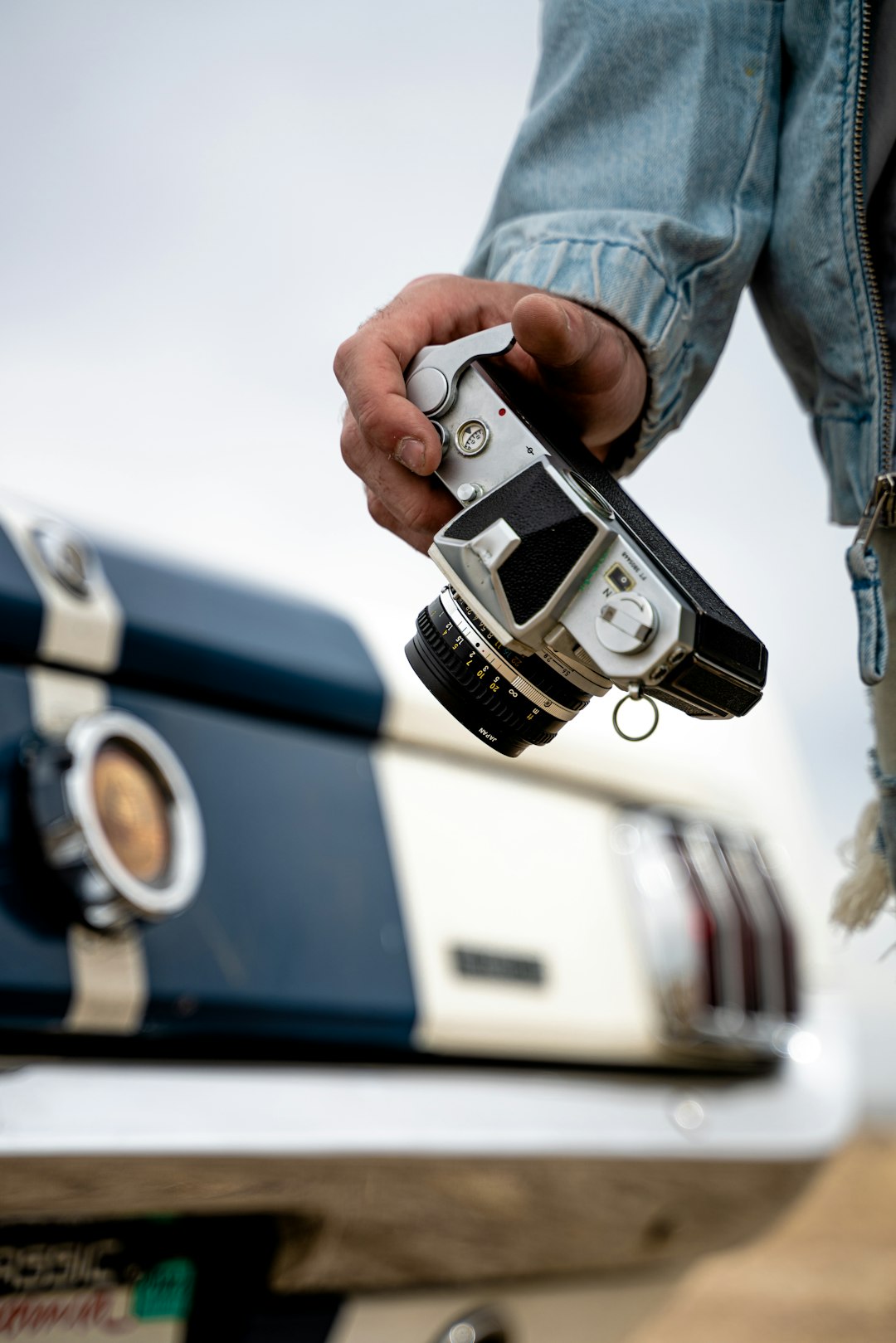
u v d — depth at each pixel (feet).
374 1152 6.00
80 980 5.25
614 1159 6.97
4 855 5.21
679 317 4.50
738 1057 7.64
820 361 4.66
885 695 4.38
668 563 3.89
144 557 6.11
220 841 5.91
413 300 4.29
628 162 4.60
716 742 8.39
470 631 4.04
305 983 6.02
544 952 7.04
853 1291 17.62
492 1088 6.71
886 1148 31.27
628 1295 7.89
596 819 7.59
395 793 6.74
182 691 6.04
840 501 4.74
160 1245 5.83
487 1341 7.13
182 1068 5.70
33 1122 5.12
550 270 4.48
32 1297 5.41
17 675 5.46
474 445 4.06
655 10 4.64
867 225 4.62
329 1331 6.41
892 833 4.37
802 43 4.62
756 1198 7.91
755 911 7.80
